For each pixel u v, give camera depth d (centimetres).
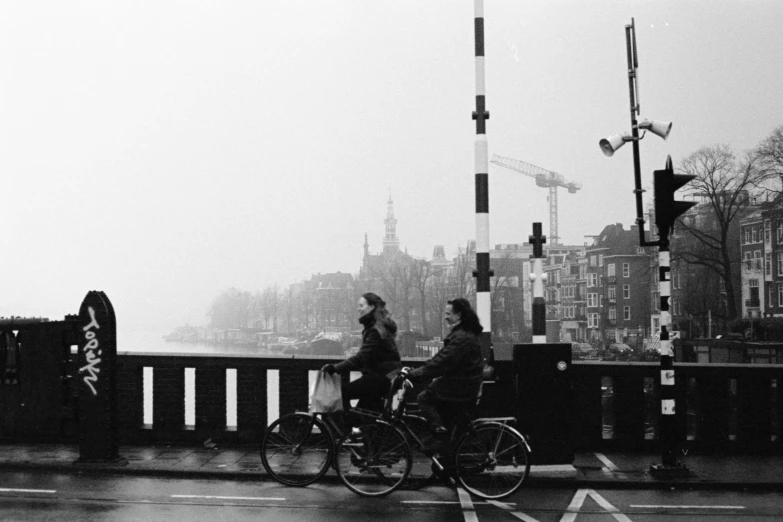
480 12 1041
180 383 1078
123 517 731
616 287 11206
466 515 761
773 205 7456
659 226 951
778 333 6800
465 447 831
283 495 831
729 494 853
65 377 1065
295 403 1055
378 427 841
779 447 1033
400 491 858
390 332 872
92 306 943
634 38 1073
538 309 1454
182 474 913
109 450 945
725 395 1045
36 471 930
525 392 907
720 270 7825
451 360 814
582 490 870
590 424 1045
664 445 930
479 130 1037
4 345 1075
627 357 9812
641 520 746
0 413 1073
